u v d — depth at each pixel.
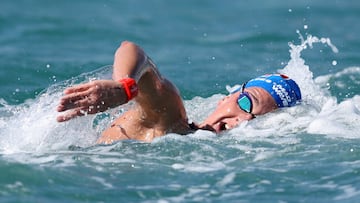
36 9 55.38
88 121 23.08
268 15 56.66
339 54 41.41
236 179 20.17
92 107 19.41
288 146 22.53
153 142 22.61
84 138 23.03
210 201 18.88
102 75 22.95
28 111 23.66
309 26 51.12
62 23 50.59
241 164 21.22
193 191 19.44
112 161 21.27
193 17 56.84
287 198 19.00
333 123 24.30
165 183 19.84
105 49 43.69
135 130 23.39
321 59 40.12
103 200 18.75
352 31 49.19
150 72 22.14
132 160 21.39
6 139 22.89
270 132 23.67
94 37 47.22
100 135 23.77
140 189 19.45
